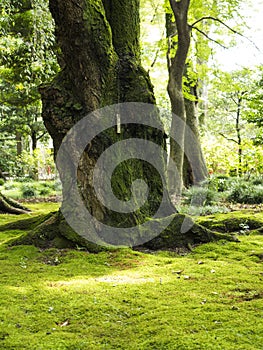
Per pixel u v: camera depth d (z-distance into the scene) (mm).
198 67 10641
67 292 3506
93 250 4770
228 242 5199
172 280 3811
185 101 12359
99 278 3926
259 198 10469
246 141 14445
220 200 10555
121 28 5516
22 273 4090
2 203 9453
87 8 4762
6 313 3051
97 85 5055
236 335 2562
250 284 3615
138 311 3070
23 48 10375
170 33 11914
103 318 2977
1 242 5656
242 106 16297
